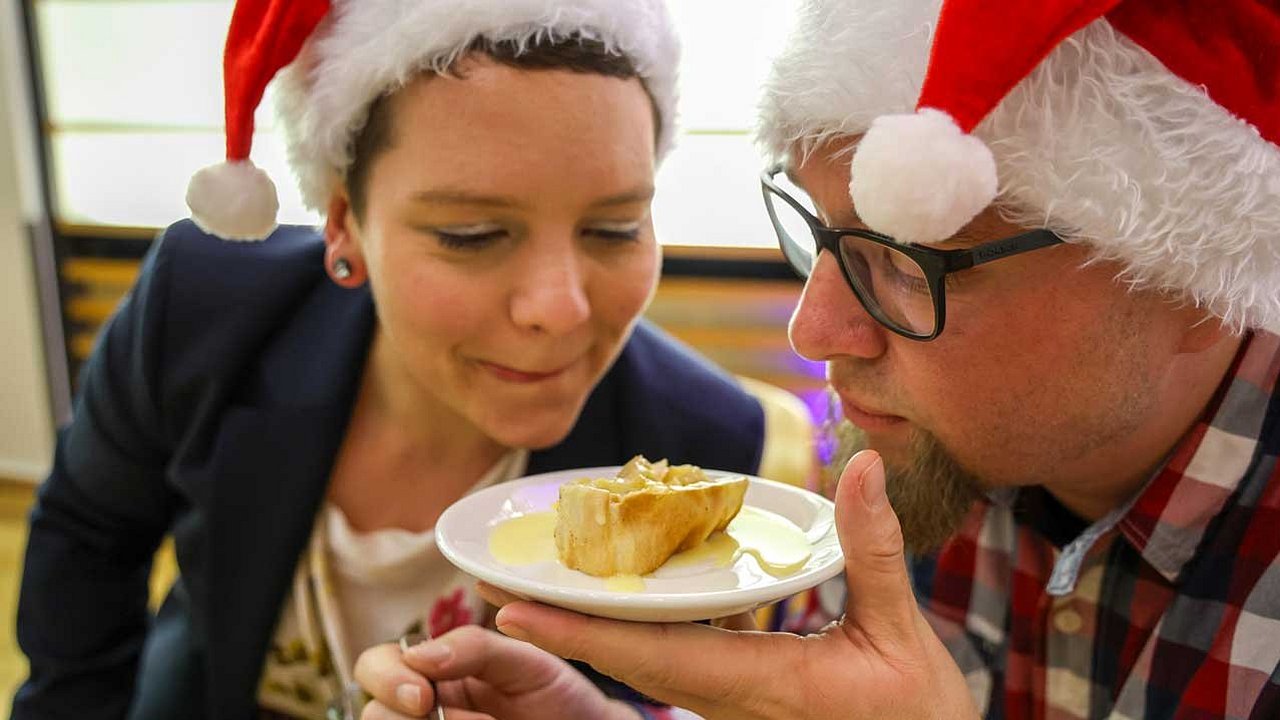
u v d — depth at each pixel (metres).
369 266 0.61
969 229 0.48
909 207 0.42
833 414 0.64
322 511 0.70
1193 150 0.45
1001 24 0.42
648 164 0.58
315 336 0.71
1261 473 0.56
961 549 0.68
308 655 0.71
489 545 0.50
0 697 1.39
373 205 0.59
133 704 0.78
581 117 0.55
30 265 2.18
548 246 0.57
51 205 2.18
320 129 0.59
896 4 0.46
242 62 0.57
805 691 0.47
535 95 0.54
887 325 0.51
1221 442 0.56
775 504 0.55
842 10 0.48
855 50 0.47
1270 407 0.55
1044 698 0.63
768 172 0.55
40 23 2.08
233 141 0.59
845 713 0.47
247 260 0.71
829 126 0.48
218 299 0.69
